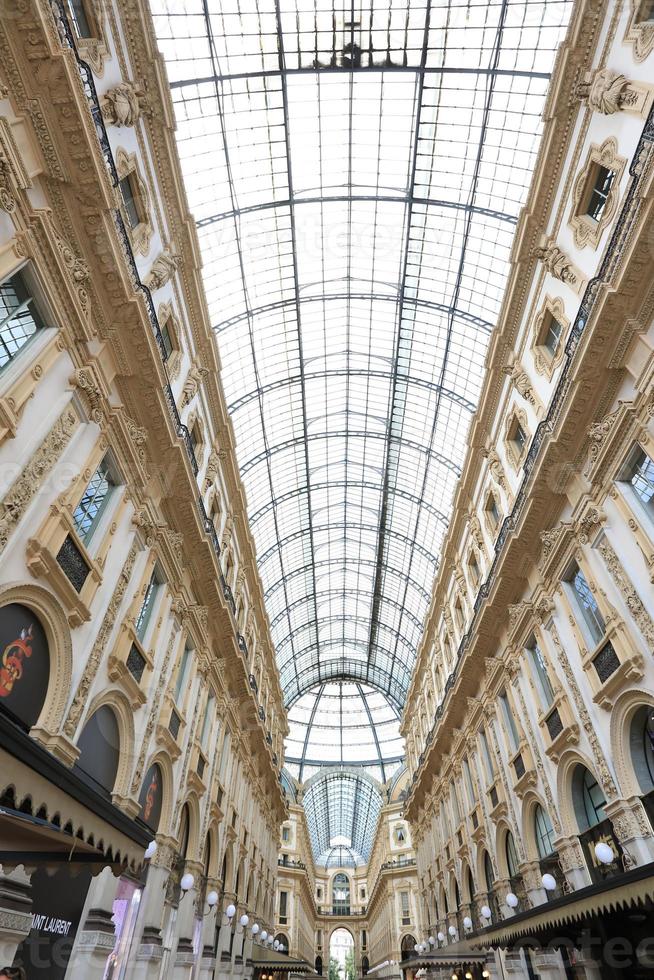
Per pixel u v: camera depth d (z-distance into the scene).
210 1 16.39
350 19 17.25
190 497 15.88
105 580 11.29
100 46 11.22
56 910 8.34
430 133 19.78
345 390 32.00
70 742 8.99
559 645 14.56
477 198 20.61
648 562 10.78
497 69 17.56
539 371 15.72
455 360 26.36
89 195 9.90
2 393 8.02
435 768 30.36
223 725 21.75
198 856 16.86
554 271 14.24
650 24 10.30
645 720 11.34
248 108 18.83
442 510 34.56
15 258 8.36
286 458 34.44
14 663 8.25
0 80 8.55
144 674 13.23
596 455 12.40
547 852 15.93
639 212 9.90
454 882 26.67
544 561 15.28
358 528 43.50
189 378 17.03
